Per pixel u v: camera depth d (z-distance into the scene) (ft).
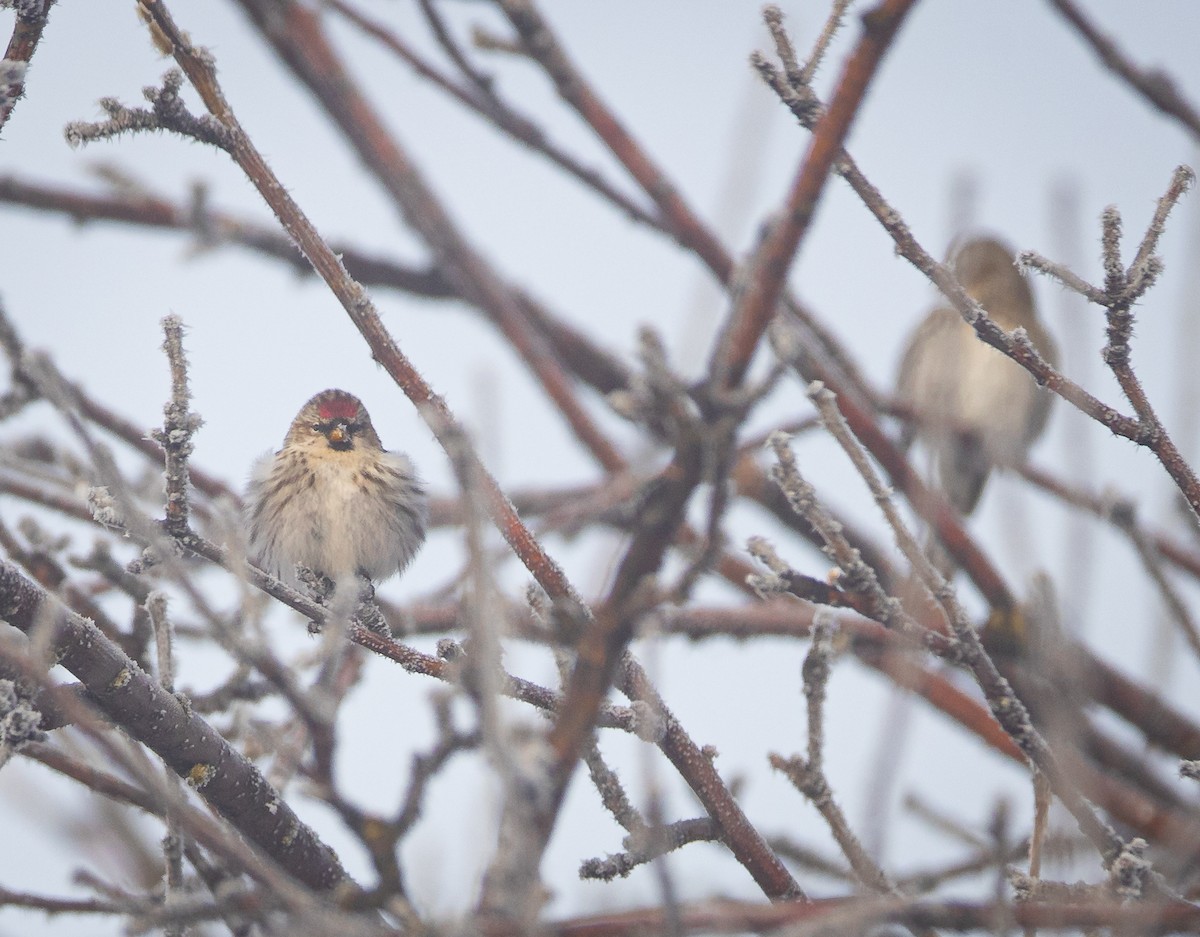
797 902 18.47
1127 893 19.19
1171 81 28.45
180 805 16.22
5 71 20.45
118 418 34.88
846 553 20.65
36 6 21.03
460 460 14.33
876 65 17.25
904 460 26.02
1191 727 29.30
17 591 19.79
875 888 20.71
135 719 20.45
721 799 20.86
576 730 15.14
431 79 30.53
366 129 25.26
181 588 15.74
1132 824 25.98
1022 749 20.67
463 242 26.73
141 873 21.77
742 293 16.39
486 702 13.88
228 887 19.67
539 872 14.75
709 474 14.83
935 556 27.81
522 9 27.73
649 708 15.43
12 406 31.78
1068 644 18.57
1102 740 28.40
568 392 28.02
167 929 19.20
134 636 28.27
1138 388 20.58
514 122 30.68
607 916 17.76
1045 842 20.20
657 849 15.20
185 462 20.71
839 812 21.16
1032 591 18.49
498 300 27.22
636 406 15.03
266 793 21.03
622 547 15.87
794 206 16.63
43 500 34.58
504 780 13.82
